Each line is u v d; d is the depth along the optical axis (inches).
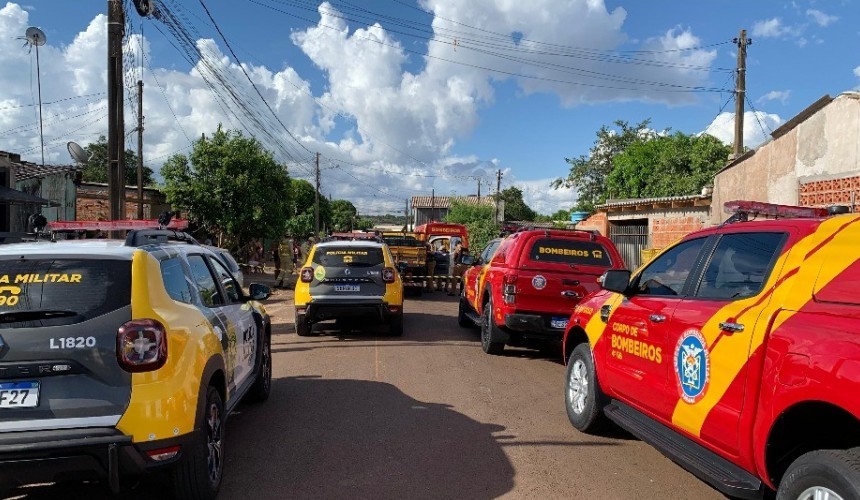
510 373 322.3
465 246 1088.2
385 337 428.5
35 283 141.5
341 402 260.5
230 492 168.4
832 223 131.6
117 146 460.1
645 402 180.2
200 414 149.2
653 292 188.2
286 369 325.1
